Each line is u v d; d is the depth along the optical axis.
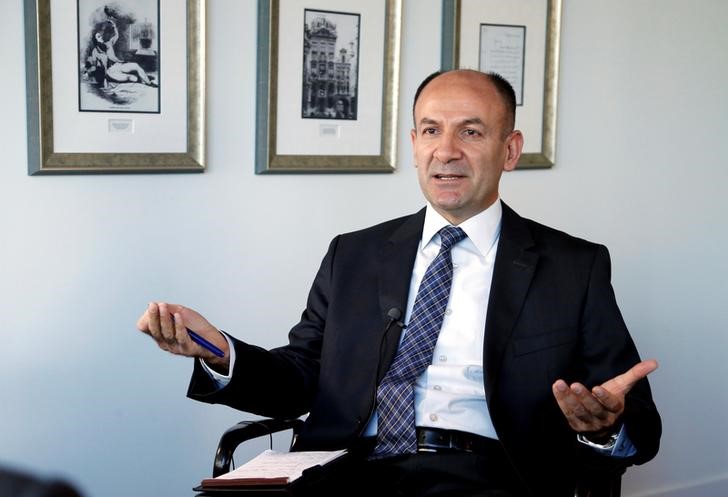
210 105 2.73
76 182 2.54
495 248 2.22
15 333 2.50
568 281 2.15
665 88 3.56
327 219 2.96
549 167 3.33
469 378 2.12
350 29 2.89
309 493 1.97
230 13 2.73
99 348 2.62
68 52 2.47
